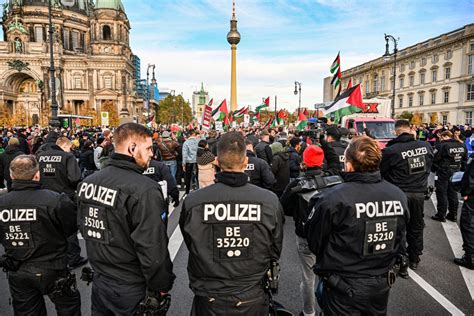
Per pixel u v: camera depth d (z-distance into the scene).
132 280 2.34
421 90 57.16
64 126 31.02
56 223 2.89
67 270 3.05
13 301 2.96
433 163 7.39
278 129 16.48
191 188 11.48
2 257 2.87
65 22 94.31
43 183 4.96
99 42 88.00
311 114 49.75
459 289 4.34
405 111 60.41
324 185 3.27
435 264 5.12
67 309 3.05
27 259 2.85
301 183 3.32
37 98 87.12
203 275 2.26
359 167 2.52
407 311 3.81
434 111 54.50
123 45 90.44
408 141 4.74
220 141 2.38
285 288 4.38
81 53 98.19
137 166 2.40
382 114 15.59
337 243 2.45
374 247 2.39
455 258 5.25
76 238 5.00
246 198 2.27
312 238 2.56
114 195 2.26
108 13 87.94
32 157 2.97
